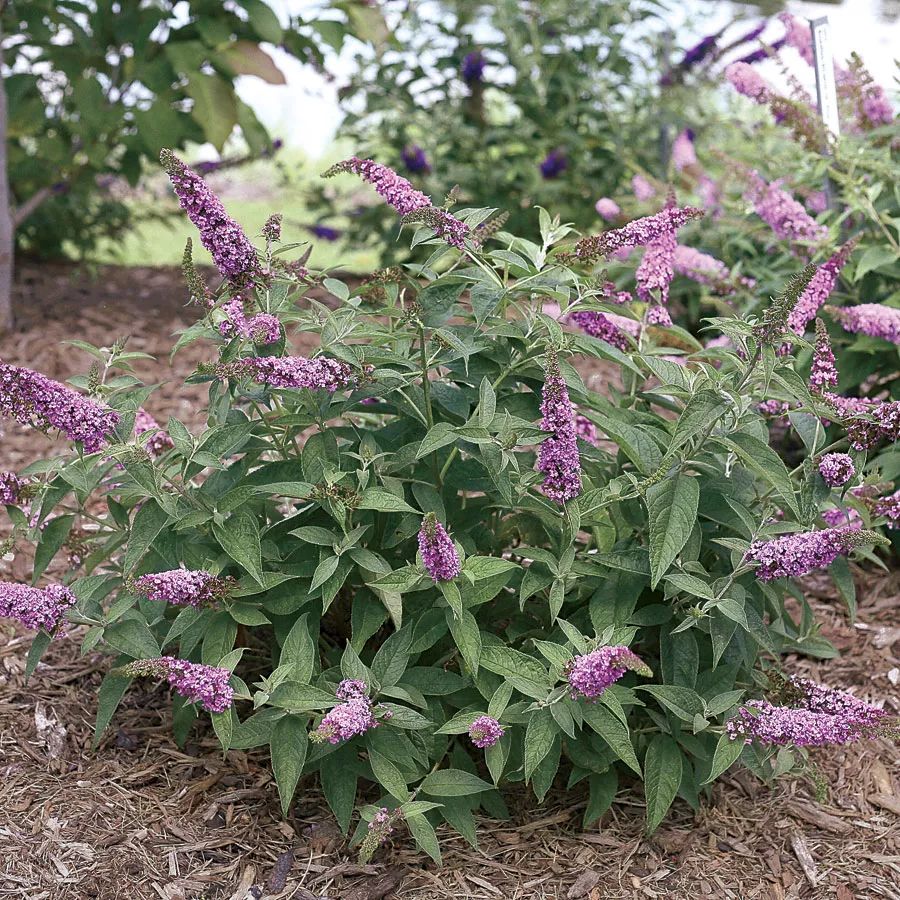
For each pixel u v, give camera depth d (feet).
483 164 10.85
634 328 4.80
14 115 9.75
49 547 4.43
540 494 4.44
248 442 4.54
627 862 4.31
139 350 8.84
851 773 4.80
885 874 4.30
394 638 4.16
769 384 4.18
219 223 3.95
